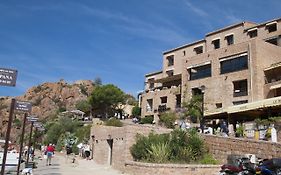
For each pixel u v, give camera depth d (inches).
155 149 804.0
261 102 1014.4
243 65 1526.8
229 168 591.8
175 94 1955.0
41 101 4749.0
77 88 4911.4
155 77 2472.9
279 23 1680.6
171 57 2309.3
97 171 887.7
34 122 851.4
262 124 884.6
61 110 4210.1
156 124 1804.9
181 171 698.8
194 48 2127.2
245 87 1513.3
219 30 1957.4
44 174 744.3
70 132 2074.3
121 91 3174.2
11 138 2962.6
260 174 533.3
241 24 1850.4
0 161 778.8
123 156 889.5
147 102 2197.3
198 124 1460.4
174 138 853.2
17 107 449.4
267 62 1501.0
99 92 3041.3
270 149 685.9
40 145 2132.1
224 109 1171.3
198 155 826.8
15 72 383.6
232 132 1044.5
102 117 2933.1
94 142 1285.7
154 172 714.8
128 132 898.1
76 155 1493.6
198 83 1722.4
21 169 785.6
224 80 1585.9
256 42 1489.9
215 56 1664.6
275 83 1395.2
